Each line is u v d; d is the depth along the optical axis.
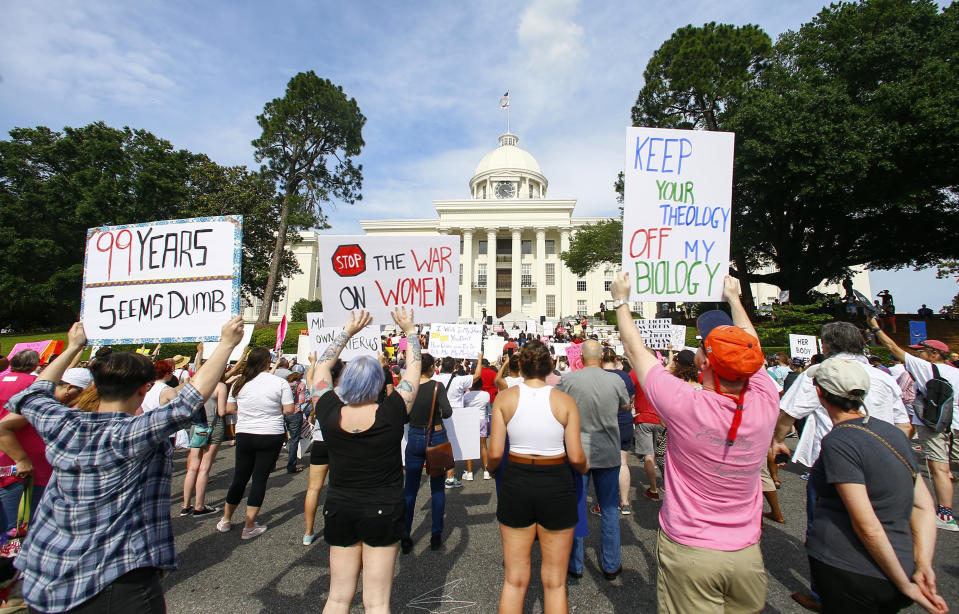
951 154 16.59
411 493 4.33
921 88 16.52
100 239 3.66
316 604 3.34
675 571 2.07
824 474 2.32
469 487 6.34
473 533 4.63
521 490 2.68
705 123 23.22
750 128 18.45
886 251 24.83
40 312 32.75
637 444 5.80
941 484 4.77
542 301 51.69
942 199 20.41
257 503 4.55
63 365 2.48
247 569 3.89
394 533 2.55
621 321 2.45
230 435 10.27
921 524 2.13
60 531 1.96
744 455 1.99
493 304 52.31
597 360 4.10
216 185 32.44
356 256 4.04
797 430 6.82
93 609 1.91
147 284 3.53
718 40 21.45
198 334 3.38
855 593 2.09
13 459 3.15
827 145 16.89
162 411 2.05
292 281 55.28
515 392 2.86
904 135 16.53
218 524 4.73
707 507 2.04
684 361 5.44
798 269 24.73
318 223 29.09
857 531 2.04
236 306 3.35
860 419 2.25
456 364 6.95
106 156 32.22
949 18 18.48
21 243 29.53
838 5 21.20
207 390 2.15
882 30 19.45
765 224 21.39
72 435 2.01
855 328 3.96
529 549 2.69
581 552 3.70
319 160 29.70
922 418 4.93
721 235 3.18
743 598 2.02
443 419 5.09
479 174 66.81
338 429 2.56
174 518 5.18
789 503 5.42
